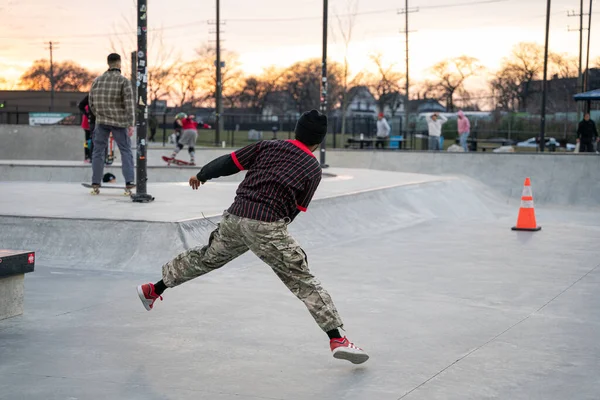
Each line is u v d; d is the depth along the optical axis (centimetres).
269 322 535
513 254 877
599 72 7156
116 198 1061
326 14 1994
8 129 2816
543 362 441
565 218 1733
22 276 548
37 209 909
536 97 7556
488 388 390
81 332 500
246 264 777
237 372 416
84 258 777
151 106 6681
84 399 366
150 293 475
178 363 432
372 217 1161
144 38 995
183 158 2586
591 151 2608
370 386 392
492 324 539
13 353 447
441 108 8169
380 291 657
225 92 9025
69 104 8450
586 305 608
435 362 439
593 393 383
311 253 877
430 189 1510
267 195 416
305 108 9081
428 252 889
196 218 823
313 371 419
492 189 2133
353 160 2488
